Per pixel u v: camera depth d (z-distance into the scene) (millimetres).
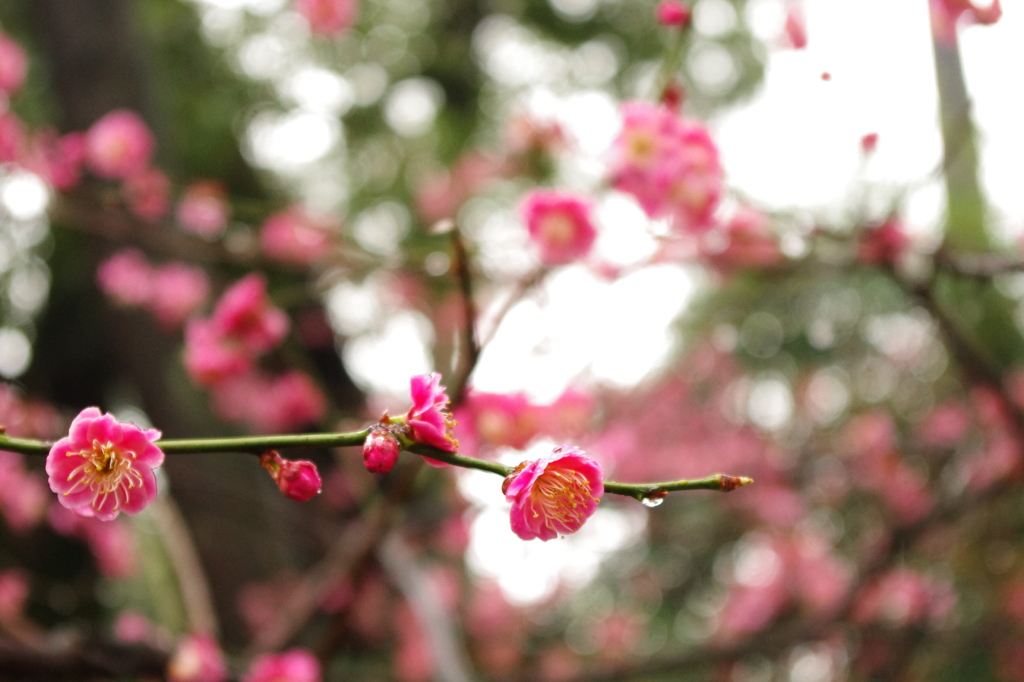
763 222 2705
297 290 2441
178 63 6699
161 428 4066
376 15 7125
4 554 5586
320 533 3350
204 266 4004
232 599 3930
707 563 6004
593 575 5852
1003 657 4609
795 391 5770
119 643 2209
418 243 3322
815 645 4617
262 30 6465
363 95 7520
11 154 2715
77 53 4348
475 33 8250
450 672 2342
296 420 3096
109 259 3990
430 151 7461
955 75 2230
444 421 957
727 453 5426
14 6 5840
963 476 4066
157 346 4207
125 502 937
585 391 2320
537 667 5160
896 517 4395
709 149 2215
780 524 5074
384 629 4414
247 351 2414
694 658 3740
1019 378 3848
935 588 4355
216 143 6781
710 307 5090
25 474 3570
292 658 2070
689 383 5555
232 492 3451
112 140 3070
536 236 2252
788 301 5926
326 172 7609
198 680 2141
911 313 5230
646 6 8000
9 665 2078
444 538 4137
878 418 4832
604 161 2232
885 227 2721
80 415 938
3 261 6293
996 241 3555
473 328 1669
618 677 3695
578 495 932
